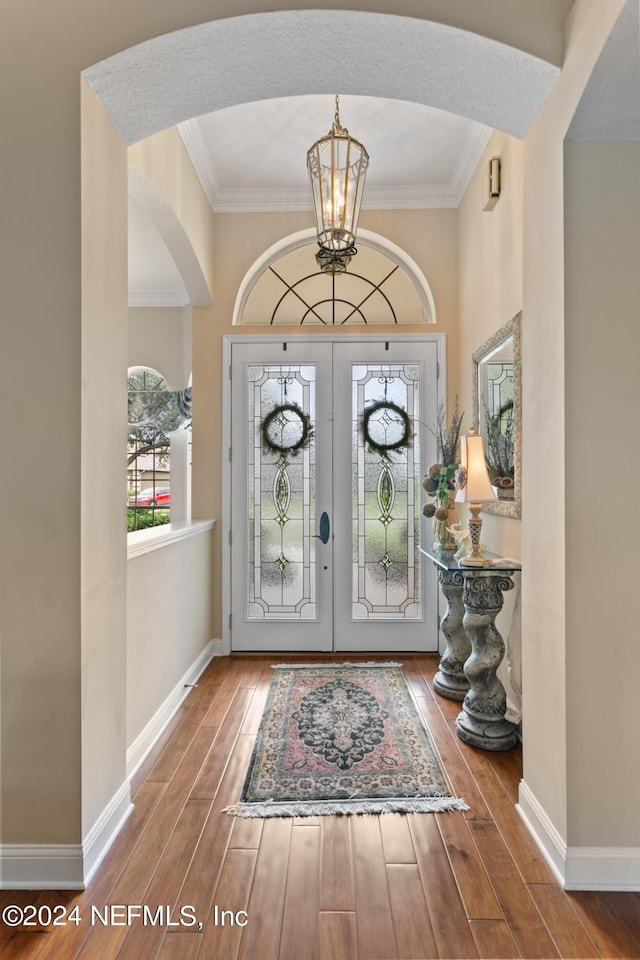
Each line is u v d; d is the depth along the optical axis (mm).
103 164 1794
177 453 5242
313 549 3791
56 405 1627
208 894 1555
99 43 1664
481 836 1819
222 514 3777
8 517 1635
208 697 2990
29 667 1625
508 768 2248
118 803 1855
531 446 1906
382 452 3787
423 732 2570
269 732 2566
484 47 1709
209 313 3812
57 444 1627
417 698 2971
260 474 3807
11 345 1632
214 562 3766
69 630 1623
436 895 1553
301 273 3916
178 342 5289
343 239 2523
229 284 3801
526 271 1955
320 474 3781
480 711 2477
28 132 1643
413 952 1363
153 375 5539
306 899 1534
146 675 2412
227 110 2891
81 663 1623
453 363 3754
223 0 1665
